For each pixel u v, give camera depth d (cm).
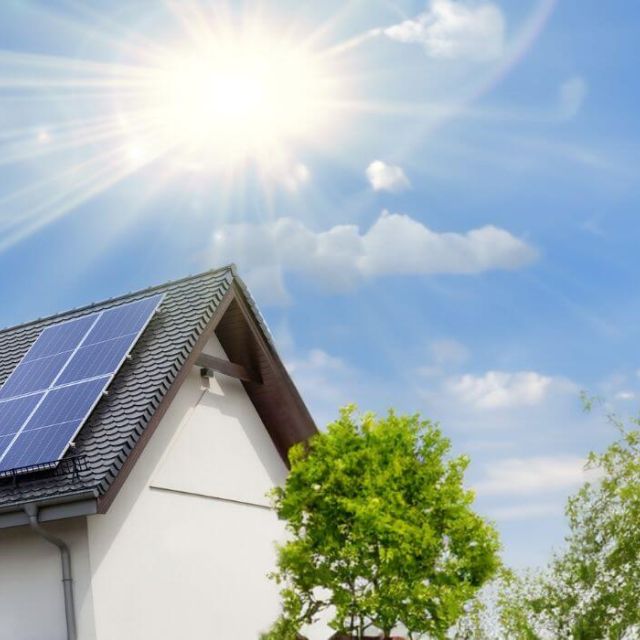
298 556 1355
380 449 1383
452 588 1320
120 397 1370
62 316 1745
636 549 1177
